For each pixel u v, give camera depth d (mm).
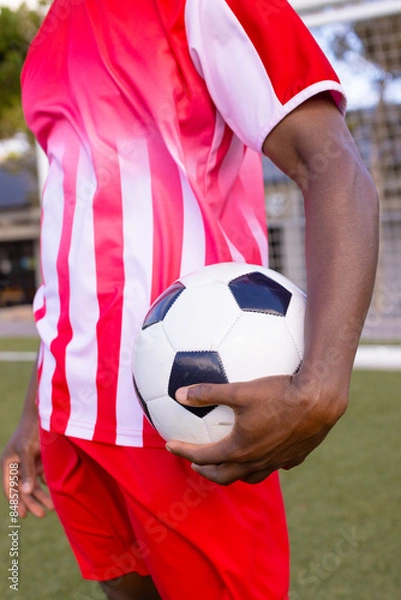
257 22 843
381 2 3686
